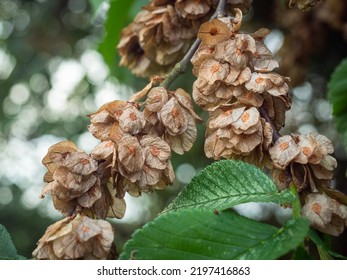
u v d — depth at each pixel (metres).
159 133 0.27
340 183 0.79
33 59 0.95
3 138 1.18
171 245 0.22
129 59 0.38
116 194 0.25
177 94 0.27
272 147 0.25
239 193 0.24
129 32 0.38
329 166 0.25
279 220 0.96
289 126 0.85
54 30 0.92
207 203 0.24
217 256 0.21
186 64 0.29
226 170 0.25
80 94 0.96
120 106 0.27
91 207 0.25
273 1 0.70
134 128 0.26
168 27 0.34
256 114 0.25
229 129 0.26
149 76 0.38
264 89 0.26
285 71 0.63
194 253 0.21
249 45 0.27
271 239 0.21
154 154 0.26
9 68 1.00
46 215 1.23
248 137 0.26
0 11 0.92
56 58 0.96
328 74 0.73
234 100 0.27
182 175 0.96
